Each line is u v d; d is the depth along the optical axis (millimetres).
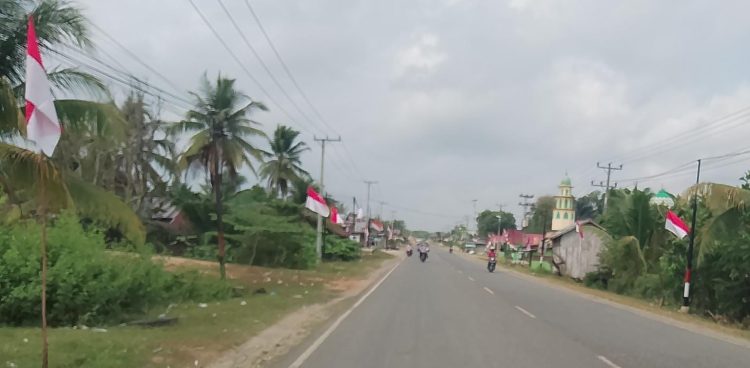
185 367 8828
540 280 39844
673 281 27469
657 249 34812
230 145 23844
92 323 12062
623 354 11133
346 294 23234
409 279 32656
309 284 26750
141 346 9633
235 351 10359
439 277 35281
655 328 15828
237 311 15719
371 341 11766
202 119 23625
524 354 10672
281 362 9578
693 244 24562
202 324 12930
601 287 38562
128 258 13695
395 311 17219
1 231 12062
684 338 14109
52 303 11664
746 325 22031
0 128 11055
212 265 33188
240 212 38969
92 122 12664
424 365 9477
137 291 13320
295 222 44750
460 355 10414
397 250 117875
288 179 50812
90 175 34750
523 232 106438
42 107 6902
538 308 19609
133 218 13758
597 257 41594
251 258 37562
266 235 37312
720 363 10719
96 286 12031
